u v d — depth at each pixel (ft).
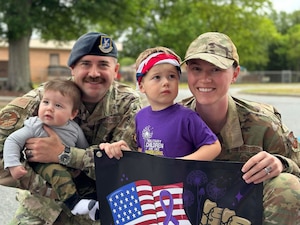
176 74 8.18
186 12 80.74
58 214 8.70
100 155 7.78
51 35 68.44
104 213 7.88
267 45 170.09
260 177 7.18
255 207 7.26
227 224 7.34
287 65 185.47
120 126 9.37
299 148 8.92
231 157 8.78
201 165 7.30
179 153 7.89
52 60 124.88
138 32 101.24
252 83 137.49
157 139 8.02
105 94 9.44
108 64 9.15
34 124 8.53
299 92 73.87
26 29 54.65
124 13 62.44
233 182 7.26
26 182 8.54
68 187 8.45
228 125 8.61
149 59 8.11
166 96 8.00
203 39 8.16
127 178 7.68
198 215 7.38
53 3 58.80
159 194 7.50
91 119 9.36
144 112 8.52
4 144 8.51
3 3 52.75
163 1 78.38
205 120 8.69
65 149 8.52
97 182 7.84
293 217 7.55
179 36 98.94
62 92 8.61
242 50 110.22
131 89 9.87
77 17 62.69
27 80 64.23
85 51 8.95
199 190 7.35
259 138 8.63
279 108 45.39
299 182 7.66
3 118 8.84
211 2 91.66
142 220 7.59
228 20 96.99
